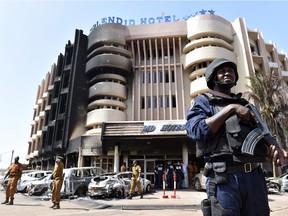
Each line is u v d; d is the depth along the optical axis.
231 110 1.44
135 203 9.37
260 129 1.45
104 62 27.25
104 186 11.27
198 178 15.06
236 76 1.76
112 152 20.48
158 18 30.55
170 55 29.11
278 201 10.40
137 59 29.36
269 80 21.55
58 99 30.02
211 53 25.81
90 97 27.38
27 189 14.72
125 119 26.62
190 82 27.41
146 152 20.67
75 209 8.04
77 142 21.95
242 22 28.95
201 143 1.55
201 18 28.05
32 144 39.53
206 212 1.45
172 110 26.19
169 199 10.80
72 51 32.00
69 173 12.29
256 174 1.44
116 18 30.77
